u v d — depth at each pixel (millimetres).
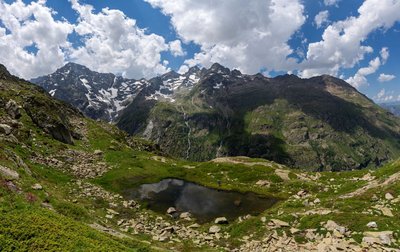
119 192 65938
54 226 21562
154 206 60969
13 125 70625
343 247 29500
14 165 36250
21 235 18938
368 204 40625
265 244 35594
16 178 32938
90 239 21594
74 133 101250
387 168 58688
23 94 95562
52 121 86938
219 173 100688
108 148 103438
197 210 61281
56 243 18906
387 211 36438
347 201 43750
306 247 32031
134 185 73500
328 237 33000
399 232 30766
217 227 45969
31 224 20578
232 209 62875
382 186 45531
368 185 51531
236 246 38000
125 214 50625
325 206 44875
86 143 100438
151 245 34688
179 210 60375
